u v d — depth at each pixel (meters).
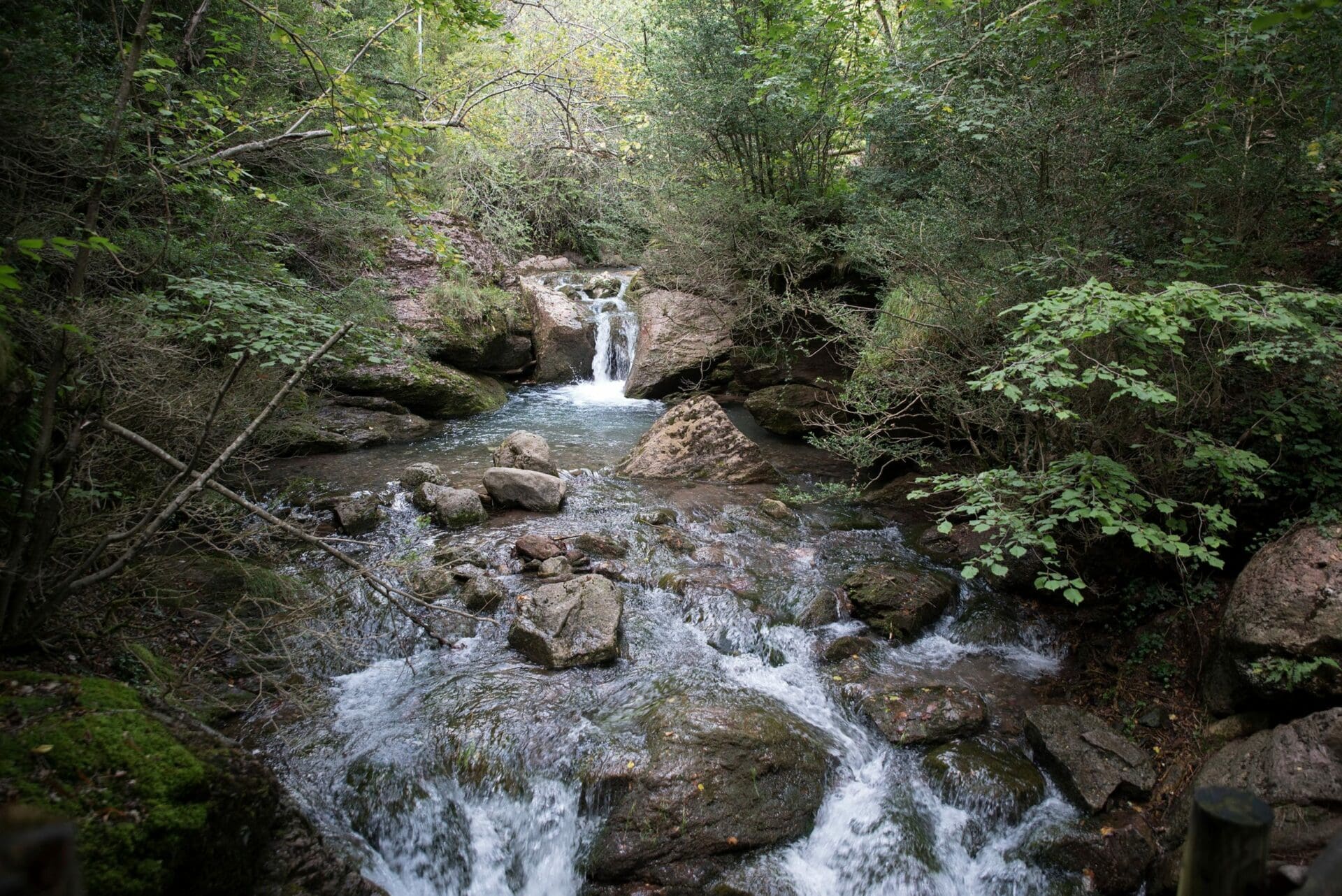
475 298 13.09
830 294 9.78
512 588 6.37
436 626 5.83
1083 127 6.02
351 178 10.60
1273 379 5.29
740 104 10.85
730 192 11.75
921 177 8.76
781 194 12.08
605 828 4.24
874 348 7.85
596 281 16.17
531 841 4.32
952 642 6.03
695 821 4.23
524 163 16.64
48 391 3.77
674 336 13.43
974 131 6.38
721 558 7.03
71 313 4.04
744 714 4.89
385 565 6.43
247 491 8.17
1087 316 4.21
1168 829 4.13
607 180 16.17
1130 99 6.65
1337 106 5.59
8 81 5.09
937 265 6.82
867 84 7.68
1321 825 3.51
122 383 4.65
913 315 7.74
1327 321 4.98
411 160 7.64
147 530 3.97
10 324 4.11
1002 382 4.47
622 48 13.95
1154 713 4.90
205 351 6.93
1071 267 5.58
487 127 14.02
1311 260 6.04
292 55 9.00
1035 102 6.11
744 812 4.34
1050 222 6.11
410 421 11.04
